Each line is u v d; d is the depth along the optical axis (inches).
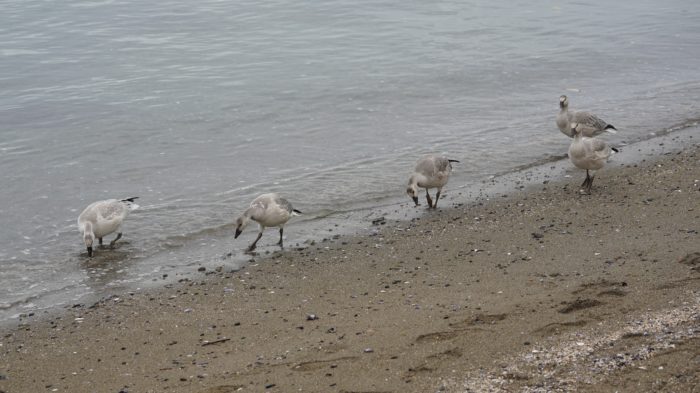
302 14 1380.4
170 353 412.5
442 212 627.2
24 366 408.5
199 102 934.4
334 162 754.8
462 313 429.1
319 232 601.0
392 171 727.7
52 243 594.9
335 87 990.4
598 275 469.7
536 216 600.4
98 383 383.9
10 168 744.3
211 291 500.7
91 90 979.9
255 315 456.8
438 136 823.1
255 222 630.5
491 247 542.6
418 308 443.5
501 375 350.3
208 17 1360.7
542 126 847.1
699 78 1023.0
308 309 459.2
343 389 351.9
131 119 877.8
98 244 592.1
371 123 868.0
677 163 706.2
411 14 1384.1
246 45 1195.3
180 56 1135.6
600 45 1194.6
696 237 524.1
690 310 398.3
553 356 362.9
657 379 331.3
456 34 1256.2
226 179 716.7
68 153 784.9
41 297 506.0
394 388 348.5
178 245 589.0
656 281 448.8
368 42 1206.9
